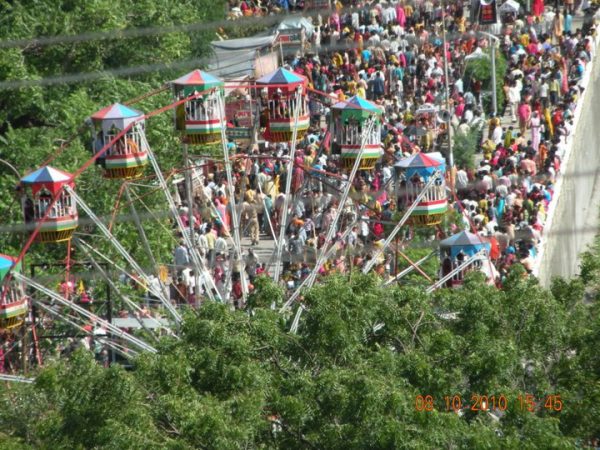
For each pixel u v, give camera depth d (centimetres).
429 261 14475
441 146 17025
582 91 18512
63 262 13400
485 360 9612
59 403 9906
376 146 13312
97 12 16675
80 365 9775
